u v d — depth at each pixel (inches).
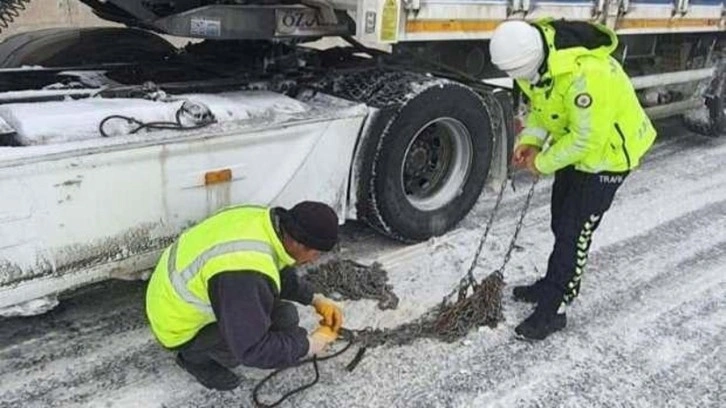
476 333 129.5
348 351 121.3
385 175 147.6
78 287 109.9
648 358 125.6
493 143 169.8
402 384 114.5
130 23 164.9
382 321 131.8
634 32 202.5
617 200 199.9
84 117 105.3
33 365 112.7
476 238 168.2
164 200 112.3
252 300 88.9
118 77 148.8
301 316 131.6
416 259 156.0
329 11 144.1
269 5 140.4
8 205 95.7
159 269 98.8
